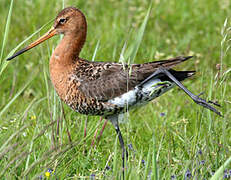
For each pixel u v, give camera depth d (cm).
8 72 1541
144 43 1744
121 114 1266
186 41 1811
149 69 1139
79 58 1183
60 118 1168
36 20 1767
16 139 1050
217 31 1783
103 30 1800
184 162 1062
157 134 1217
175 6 2073
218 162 1063
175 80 1080
